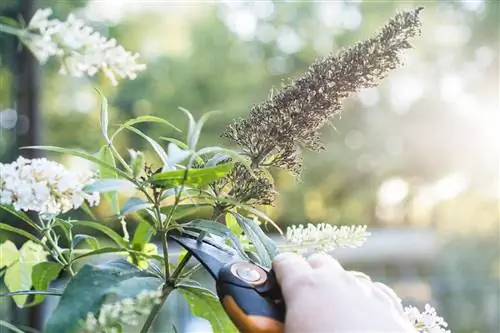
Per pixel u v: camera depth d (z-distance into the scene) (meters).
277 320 0.57
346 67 0.68
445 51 9.40
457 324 7.82
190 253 0.64
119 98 8.08
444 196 9.07
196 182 0.60
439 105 9.38
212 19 9.63
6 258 0.94
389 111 9.54
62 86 7.13
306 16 9.91
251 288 0.58
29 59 3.96
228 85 9.23
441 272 8.09
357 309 0.55
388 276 8.37
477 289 7.91
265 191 0.68
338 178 9.40
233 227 0.78
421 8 0.70
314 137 0.70
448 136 9.20
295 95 0.69
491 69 9.16
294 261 0.60
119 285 0.59
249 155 0.68
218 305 0.70
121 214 0.61
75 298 0.57
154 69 8.69
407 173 9.50
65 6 6.10
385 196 9.72
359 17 9.75
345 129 9.38
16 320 2.79
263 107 0.69
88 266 0.60
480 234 8.15
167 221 0.64
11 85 4.12
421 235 8.60
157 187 0.62
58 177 0.64
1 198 0.63
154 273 0.65
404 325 0.56
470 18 9.26
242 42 9.91
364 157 9.45
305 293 0.56
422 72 9.52
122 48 0.73
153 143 0.66
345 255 8.32
